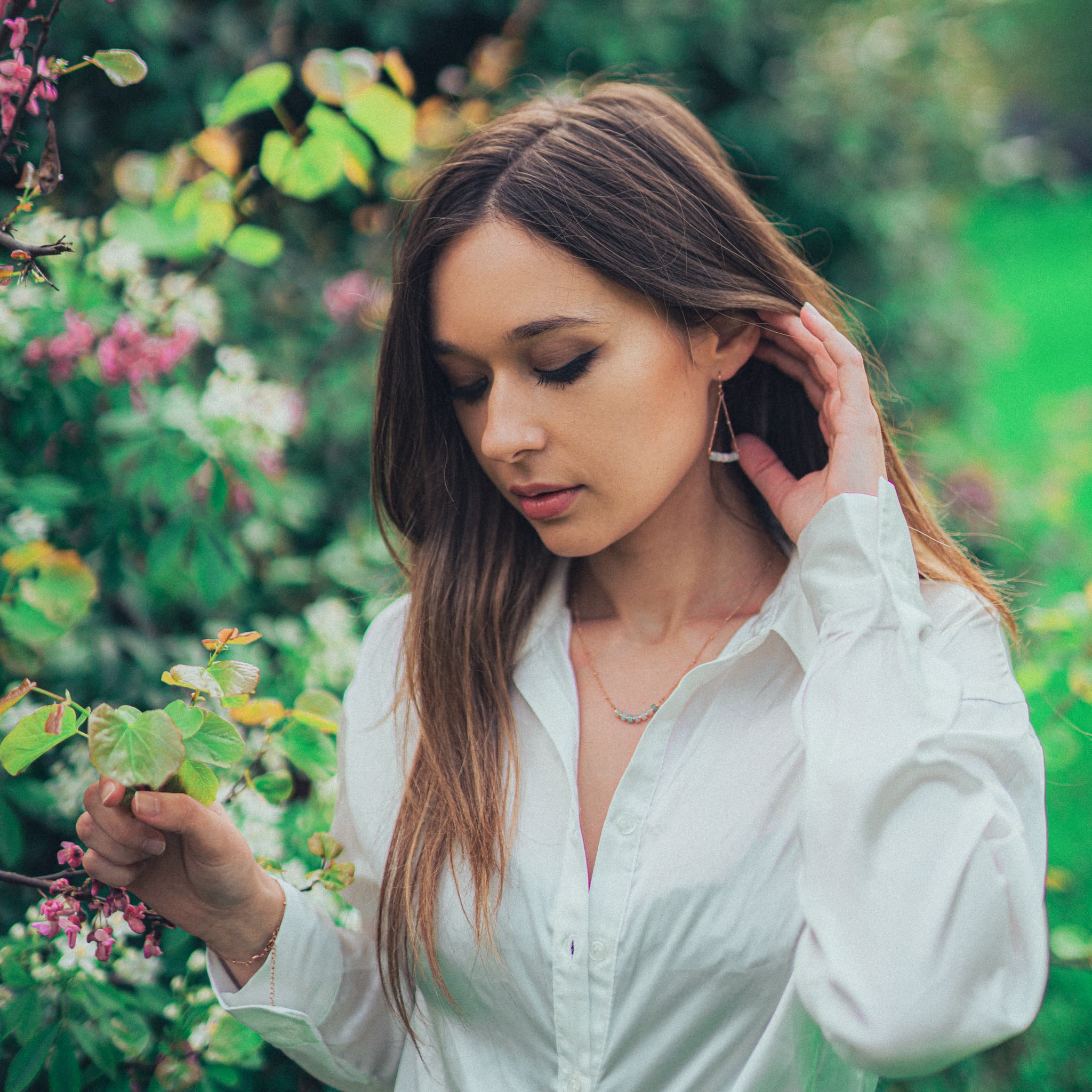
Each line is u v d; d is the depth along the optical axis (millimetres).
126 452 1937
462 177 1241
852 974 1034
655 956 1206
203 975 1718
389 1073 1470
